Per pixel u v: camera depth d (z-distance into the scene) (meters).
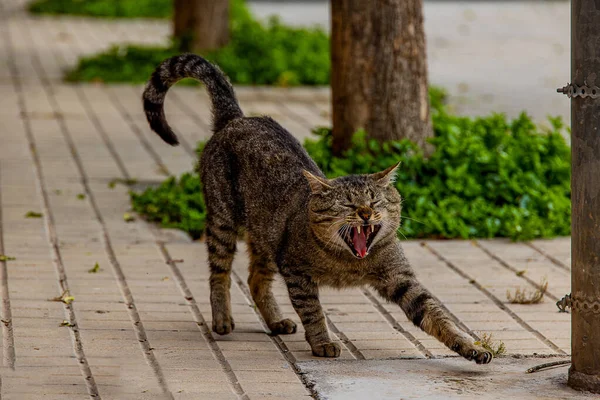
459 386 6.32
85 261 9.20
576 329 6.21
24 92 18.53
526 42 25.50
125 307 7.97
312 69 20.27
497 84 19.53
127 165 13.23
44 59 22.61
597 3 5.84
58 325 7.44
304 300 7.14
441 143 11.34
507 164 11.23
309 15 31.42
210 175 7.95
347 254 7.01
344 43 11.17
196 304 8.16
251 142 7.77
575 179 6.09
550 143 11.78
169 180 11.70
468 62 22.47
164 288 8.51
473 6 32.56
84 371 6.57
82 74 20.14
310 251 7.05
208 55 20.75
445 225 10.31
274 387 6.33
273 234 7.45
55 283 8.48
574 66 6.00
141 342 7.20
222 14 21.36
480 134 11.93
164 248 9.73
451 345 6.71
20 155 13.63
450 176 10.95
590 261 6.05
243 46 21.31
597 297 6.05
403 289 7.05
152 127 8.54
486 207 10.67
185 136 15.05
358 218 6.80
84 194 11.73
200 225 10.34
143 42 25.52
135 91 18.95
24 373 6.44
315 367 6.72
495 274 9.04
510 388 6.29
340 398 6.09
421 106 11.30
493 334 7.45
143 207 11.12
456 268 9.23
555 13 30.83
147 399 6.09
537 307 8.10
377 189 6.99
